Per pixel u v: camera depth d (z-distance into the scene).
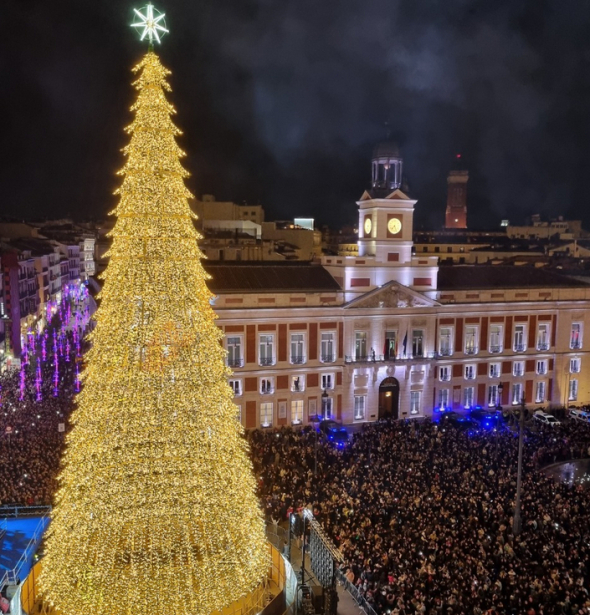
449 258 129.88
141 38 24.69
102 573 24.11
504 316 74.06
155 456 24.08
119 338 24.03
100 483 23.95
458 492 40.69
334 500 39.41
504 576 29.19
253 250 98.12
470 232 156.50
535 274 80.38
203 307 25.62
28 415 57.59
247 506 26.27
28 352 94.81
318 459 49.25
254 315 63.97
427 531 34.22
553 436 57.53
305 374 66.50
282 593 28.91
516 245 138.62
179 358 24.41
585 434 58.81
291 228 128.12
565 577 28.69
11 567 33.84
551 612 26.80
